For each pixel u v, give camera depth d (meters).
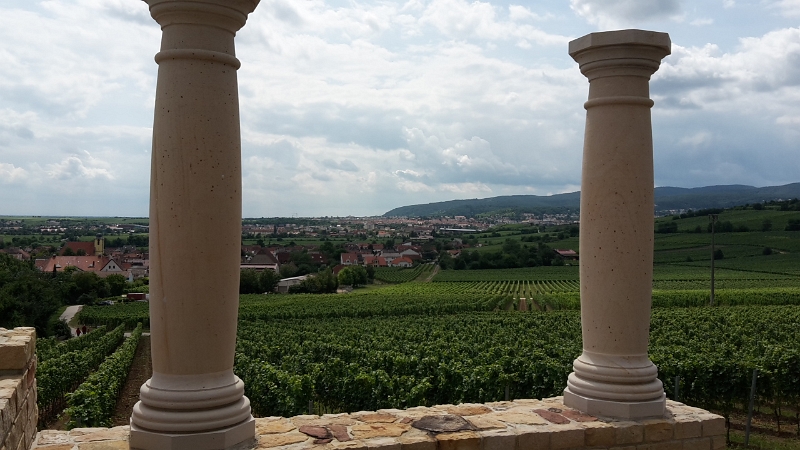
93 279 91.81
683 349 21.64
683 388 16.62
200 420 4.14
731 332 33.41
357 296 89.00
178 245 4.16
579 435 4.94
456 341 34.00
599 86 5.57
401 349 30.48
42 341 44.50
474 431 4.79
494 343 30.84
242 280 103.12
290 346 33.81
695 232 143.25
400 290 100.81
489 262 144.75
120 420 21.95
